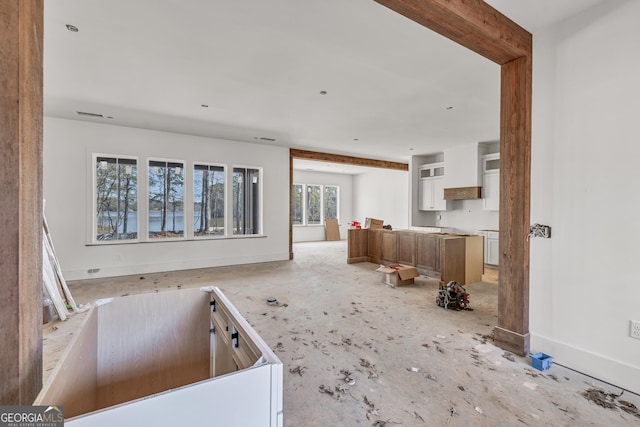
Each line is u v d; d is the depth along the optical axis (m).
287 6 2.13
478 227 6.95
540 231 2.44
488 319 3.35
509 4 2.14
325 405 1.86
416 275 4.82
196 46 2.66
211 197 6.27
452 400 1.92
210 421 0.83
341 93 3.72
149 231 5.61
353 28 2.39
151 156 5.57
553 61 2.37
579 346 2.25
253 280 5.07
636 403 1.89
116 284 4.71
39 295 1.02
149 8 2.14
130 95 3.81
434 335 2.91
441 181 7.50
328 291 4.43
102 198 5.23
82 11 2.17
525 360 2.42
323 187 11.85
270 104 4.11
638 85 1.98
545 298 2.43
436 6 1.86
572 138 2.28
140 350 1.69
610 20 2.09
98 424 0.70
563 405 1.87
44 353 2.56
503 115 2.60
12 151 0.91
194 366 1.84
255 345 1.11
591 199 2.19
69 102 4.08
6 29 0.90
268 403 0.92
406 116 4.62
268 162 6.90
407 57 2.84
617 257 2.07
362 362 2.38
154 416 0.76
